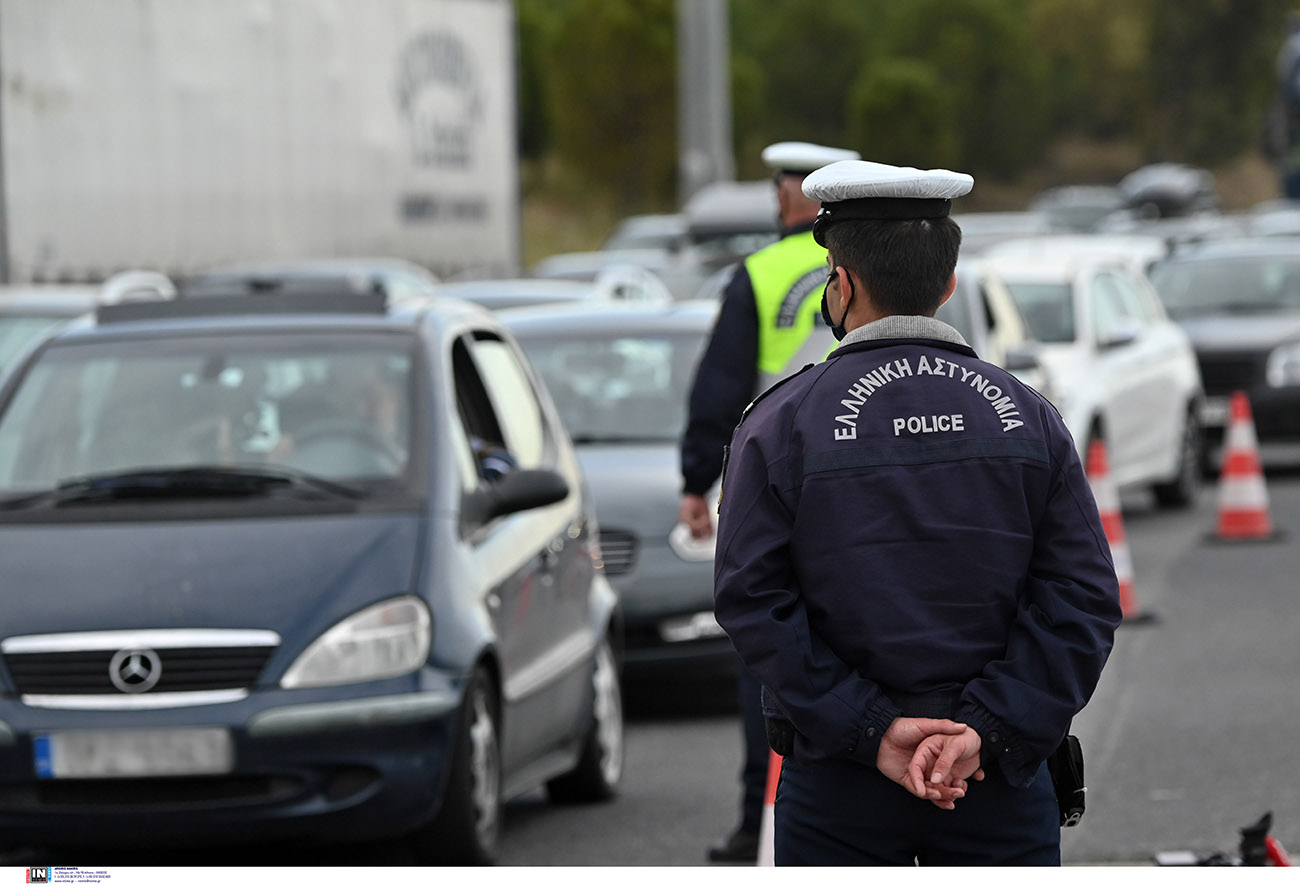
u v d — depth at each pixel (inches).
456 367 572.1
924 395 270.8
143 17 1583.4
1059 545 271.1
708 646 720.3
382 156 1868.8
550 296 1197.7
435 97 1952.5
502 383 606.5
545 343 822.5
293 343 565.3
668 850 524.4
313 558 483.2
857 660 268.4
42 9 1494.8
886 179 274.7
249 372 555.8
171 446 536.4
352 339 562.9
